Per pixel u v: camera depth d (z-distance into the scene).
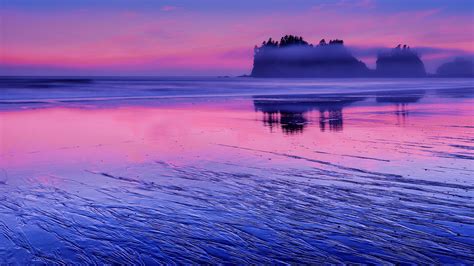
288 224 6.62
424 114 22.91
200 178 9.51
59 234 6.35
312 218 6.85
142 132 17.03
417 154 11.67
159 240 6.11
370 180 9.03
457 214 6.82
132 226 6.64
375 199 7.71
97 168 10.60
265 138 15.27
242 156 11.91
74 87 71.94
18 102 34.97
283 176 9.56
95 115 24.27
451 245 5.70
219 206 7.54
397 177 9.20
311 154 12.03
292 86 86.19
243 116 23.75
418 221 6.57
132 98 42.06
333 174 9.64
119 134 16.52
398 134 15.67
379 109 27.11
